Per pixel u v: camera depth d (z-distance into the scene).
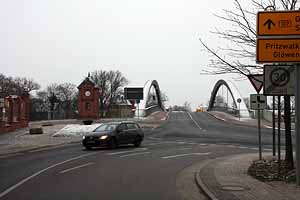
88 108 59.69
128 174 13.98
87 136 24.61
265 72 11.55
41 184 11.58
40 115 70.19
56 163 17.02
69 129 37.53
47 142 29.12
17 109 42.91
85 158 19.22
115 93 108.62
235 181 12.09
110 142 24.58
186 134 39.34
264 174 13.20
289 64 11.55
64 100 111.44
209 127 48.59
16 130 40.56
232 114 76.88
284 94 11.50
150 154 21.58
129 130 26.28
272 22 10.60
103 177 13.16
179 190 10.93
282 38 10.59
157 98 103.94
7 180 12.30
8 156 20.23
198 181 12.06
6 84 99.38
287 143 13.77
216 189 10.69
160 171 14.91
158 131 43.72
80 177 13.09
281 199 9.30
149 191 10.69
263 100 16.70
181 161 18.41
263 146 27.33
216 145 28.02
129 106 85.06
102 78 107.75
